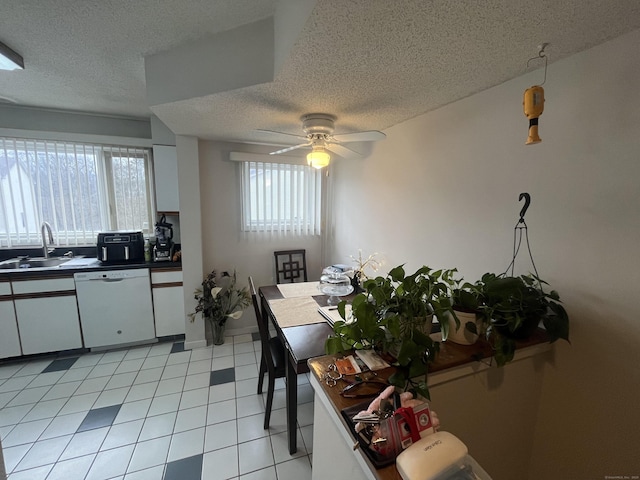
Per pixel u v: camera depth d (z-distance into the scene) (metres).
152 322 2.79
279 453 1.63
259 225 3.12
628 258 0.95
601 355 1.04
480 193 1.48
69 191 2.76
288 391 1.58
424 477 0.55
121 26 1.34
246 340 3.01
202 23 1.33
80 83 2.01
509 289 1.04
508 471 1.23
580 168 1.07
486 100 1.43
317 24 0.91
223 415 1.92
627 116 0.94
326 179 3.31
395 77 1.30
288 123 2.08
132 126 2.89
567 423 1.15
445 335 0.88
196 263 2.76
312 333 1.53
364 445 0.65
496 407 1.12
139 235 2.82
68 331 2.54
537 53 1.09
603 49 1.00
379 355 1.00
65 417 1.88
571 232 1.11
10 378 2.29
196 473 1.51
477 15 0.86
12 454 1.60
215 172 2.90
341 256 3.11
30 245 2.72
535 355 1.17
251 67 1.36
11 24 1.31
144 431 1.78
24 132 2.54
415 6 0.82
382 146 2.31
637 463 0.97
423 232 1.90
